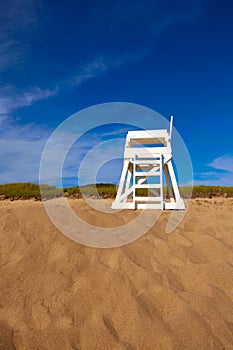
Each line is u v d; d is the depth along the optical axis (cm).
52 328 306
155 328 304
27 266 409
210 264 421
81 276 391
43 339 292
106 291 360
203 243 484
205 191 1077
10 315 323
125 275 390
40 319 319
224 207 809
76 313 328
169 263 428
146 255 445
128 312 326
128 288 364
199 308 334
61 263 415
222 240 495
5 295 353
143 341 290
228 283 383
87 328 306
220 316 324
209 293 362
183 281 390
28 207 629
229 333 300
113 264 416
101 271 398
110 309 332
